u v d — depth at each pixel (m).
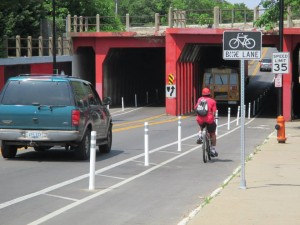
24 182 14.46
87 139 18.94
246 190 13.32
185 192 13.49
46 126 18.03
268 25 34.62
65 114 17.97
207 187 14.25
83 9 69.25
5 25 51.97
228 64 64.12
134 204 11.96
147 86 68.75
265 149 23.67
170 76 51.38
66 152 21.27
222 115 53.34
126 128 35.41
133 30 57.81
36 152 21.20
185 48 51.88
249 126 39.75
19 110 18.05
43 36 53.75
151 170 17.27
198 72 62.59
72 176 15.55
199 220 10.03
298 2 34.22
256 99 68.38
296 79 56.22
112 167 17.69
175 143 26.19
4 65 41.28
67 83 18.12
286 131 34.50
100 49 55.12
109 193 13.20
